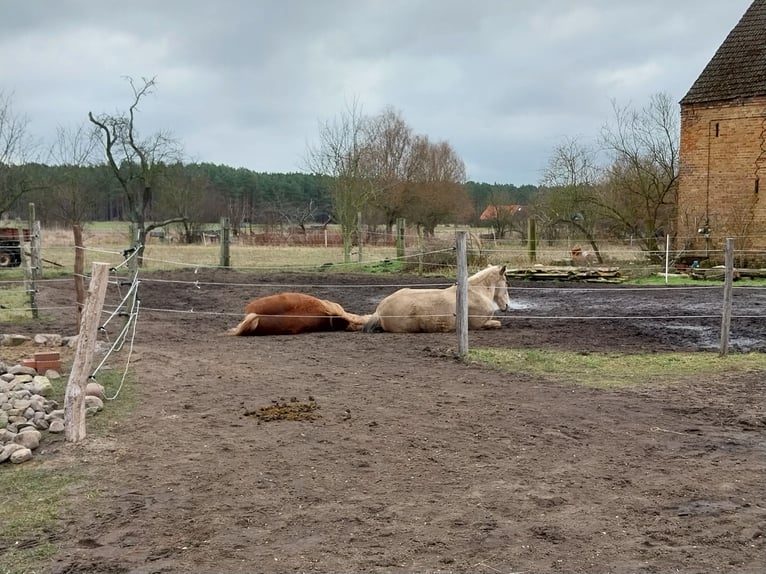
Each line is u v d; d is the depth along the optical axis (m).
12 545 3.69
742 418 6.20
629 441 5.51
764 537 3.80
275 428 5.73
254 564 3.48
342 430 5.70
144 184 29.12
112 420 5.91
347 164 28.34
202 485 4.50
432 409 6.38
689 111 25.50
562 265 24.36
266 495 4.35
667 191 26.89
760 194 24.22
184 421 5.91
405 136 47.56
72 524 3.94
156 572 3.39
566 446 5.36
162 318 13.05
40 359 7.59
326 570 3.42
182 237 43.25
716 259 23.42
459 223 58.22
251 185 71.06
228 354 9.17
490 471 4.80
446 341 10.50
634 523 3.97
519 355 9.16
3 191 24.80
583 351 9.76
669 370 8.36
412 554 3.59
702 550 3.64
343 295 17.58
